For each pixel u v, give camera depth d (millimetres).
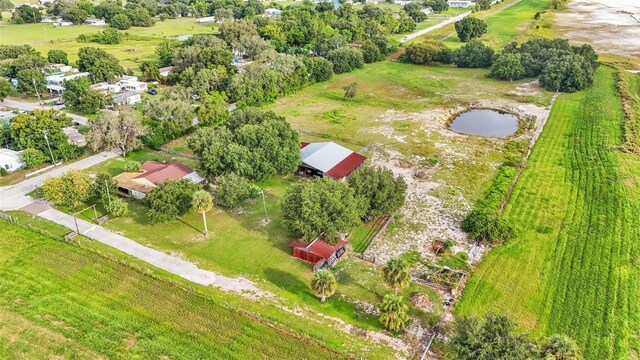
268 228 59531
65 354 39969
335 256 52688
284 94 116375
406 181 71625
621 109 99500
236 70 120188
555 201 64750
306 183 55969
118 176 70562
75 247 54844
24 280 49031
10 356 39750
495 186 69375
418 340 41812
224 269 51469
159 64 144375
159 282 49031
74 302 46000
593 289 47594
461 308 45406
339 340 41688
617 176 70375
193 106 99438
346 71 139500
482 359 34375
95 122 79250
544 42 133000
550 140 86438
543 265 51562
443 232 58500
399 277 43531
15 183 71500
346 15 193875
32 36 188375
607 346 40594
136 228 59406
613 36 173125
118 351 40250
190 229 59250
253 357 39750
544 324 43281
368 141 87438
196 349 40500
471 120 100062
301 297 47156
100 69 122812
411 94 117312
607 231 57312
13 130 77938
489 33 182750
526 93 114688
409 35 193000
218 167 66812
